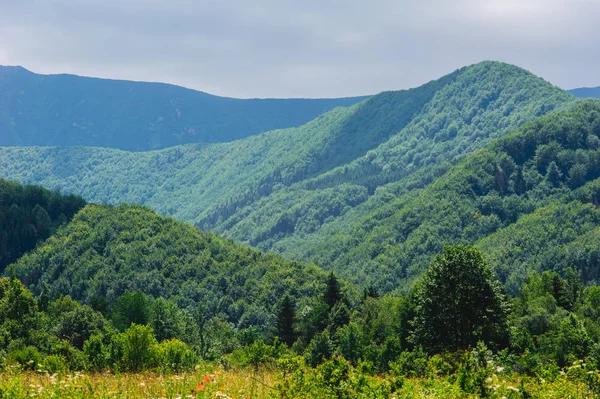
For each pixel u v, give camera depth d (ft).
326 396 45.34
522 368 91.61
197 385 45.65
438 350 156.04
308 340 324.19
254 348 135.85
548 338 187.32
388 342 213.46
